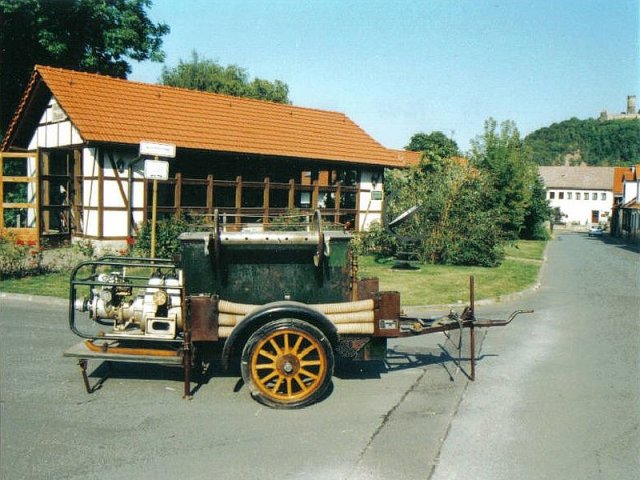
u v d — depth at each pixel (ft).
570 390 22.11
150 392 20.57
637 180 197.98
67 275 45.09
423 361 25.94
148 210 61.21
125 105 65.92
